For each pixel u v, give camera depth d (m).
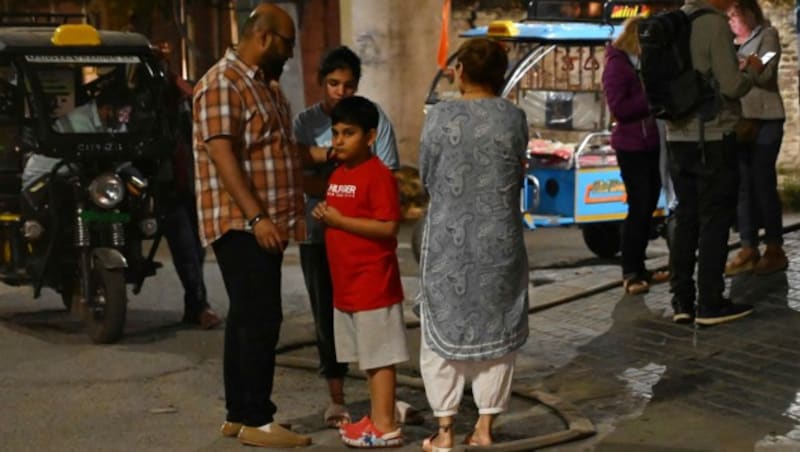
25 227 9.85
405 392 8.21
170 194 10.15
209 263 13.03
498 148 6.56
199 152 6.96
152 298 11.45
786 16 18.23
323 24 18.59
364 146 6.85
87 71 10.16
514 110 6.66
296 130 7.52
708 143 8.81
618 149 10.27
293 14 14.57
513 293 6.69
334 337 7.23
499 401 6.84
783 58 18.30
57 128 9.88
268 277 6.97
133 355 9.27
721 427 7.23
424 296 6.73
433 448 6.80
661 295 10.18
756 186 10.21
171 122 10.07
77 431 7.50
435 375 6.75
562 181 12.43
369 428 7.05
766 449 6.78
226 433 7.27
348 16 16.59
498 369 6.75
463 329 6.62
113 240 9.88
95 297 9.74
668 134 9.05
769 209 10.20
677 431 7.20
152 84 10.12
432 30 15.98
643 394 7.92
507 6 17.39
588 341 9.15
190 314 10.36
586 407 7.72
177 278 12.34
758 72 9.11
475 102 6.62
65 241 10.00
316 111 7.53
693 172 8.98
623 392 7.98
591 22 13.25
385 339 6.93
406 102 16.02
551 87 13.52
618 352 8.84
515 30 12.84
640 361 8.60
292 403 8.05
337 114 6.81
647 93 8.92
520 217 6.73
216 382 8.55
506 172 6.59
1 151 10.09
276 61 7.03
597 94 13.32
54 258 10.00
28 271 10.10
